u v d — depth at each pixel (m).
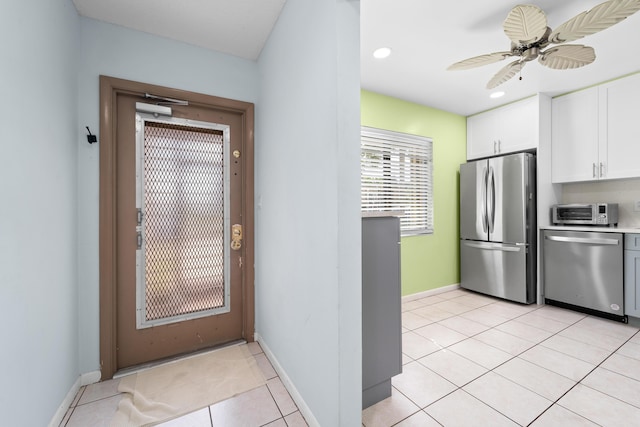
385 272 1.58
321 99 1.29
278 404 1.57
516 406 1.53
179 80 2.01
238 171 2.31
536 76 2.78
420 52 2.35
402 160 3.38
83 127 1.71
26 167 1.16
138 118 1.94
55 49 1.42
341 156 1.17
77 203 1.68
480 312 2.97
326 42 1.24
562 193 3.44
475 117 3.82
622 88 2.79
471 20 1.96
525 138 3.31
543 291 3.21
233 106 2.19
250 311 2.27
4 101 1.03
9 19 1.05
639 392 1.64
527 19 1.59
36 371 1.21
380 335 1.56
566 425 1.39
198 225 2.16
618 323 2.66
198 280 2.16
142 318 1.96
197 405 1.55
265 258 2.12
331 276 1.22
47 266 1.32
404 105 3.36
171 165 2.07
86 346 1.72
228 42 2.05
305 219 1.47
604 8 1.45
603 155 2.91
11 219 1.06
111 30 1.81
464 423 1.41
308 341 1.45
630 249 2.58
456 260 3.85
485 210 3.48
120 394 1.64
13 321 1.06
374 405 1.55
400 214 1.62
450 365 1.95
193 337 2.14
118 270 1.89
